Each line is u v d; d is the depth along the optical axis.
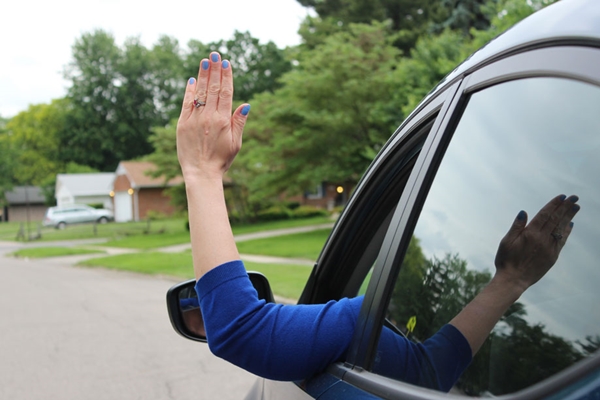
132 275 16.92
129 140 89.12
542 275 1.05
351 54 22.27
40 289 14.09
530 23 1.11
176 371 6.36
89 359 6.91
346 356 1.35
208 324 1.27
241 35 62.56
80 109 88.06
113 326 8.87
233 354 1.27
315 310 1.35
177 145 1.39
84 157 88.69
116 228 49.44
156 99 91.38
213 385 5.85
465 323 1.22
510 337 1.10
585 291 0.95
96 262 21.08
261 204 35.78
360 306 1.39
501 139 1.16
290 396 1.51
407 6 38.59
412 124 1.47
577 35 0.93
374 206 1.66
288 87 23.48
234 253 1.30
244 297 1.26
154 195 60.75
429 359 1.30
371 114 21.27
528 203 1.09
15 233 55.94
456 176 1.29
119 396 5.57
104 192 68.62
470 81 1.27
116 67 88.81
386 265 1.35
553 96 1.03
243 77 60.53
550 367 0.99
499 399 0.94
